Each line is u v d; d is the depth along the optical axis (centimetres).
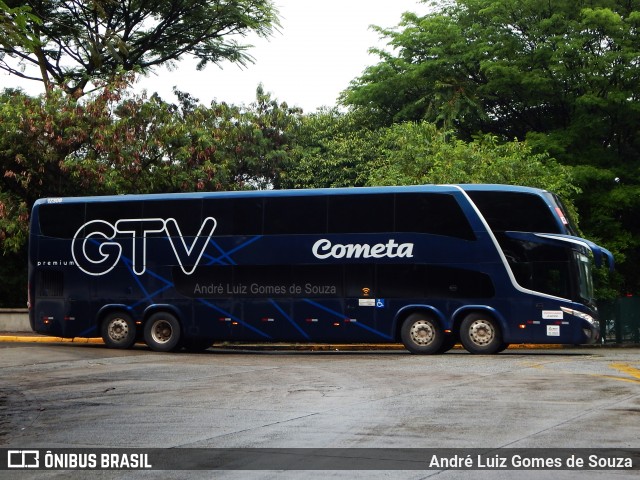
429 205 2441
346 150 4591
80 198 2736
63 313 2711
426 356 2322
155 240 2641
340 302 2464
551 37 3822
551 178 3303
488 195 2416
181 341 2617
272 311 2514
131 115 3556
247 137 4619
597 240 3641
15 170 3416
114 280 2669
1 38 1114
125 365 2075
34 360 2228
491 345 2373
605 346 3300
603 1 3894
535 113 4200
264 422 1130
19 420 1206
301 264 2502
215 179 3675
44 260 2741
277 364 2083
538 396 1365
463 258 2400
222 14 4116
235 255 2559
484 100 4300
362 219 2477
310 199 2520
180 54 4281
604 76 3731
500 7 4028
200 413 1230
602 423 1084
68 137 3397
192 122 3950
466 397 1362
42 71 3800
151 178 3572
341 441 975
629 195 3691
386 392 1448
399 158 3550
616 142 3984
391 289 2436
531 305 2352
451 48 4269
